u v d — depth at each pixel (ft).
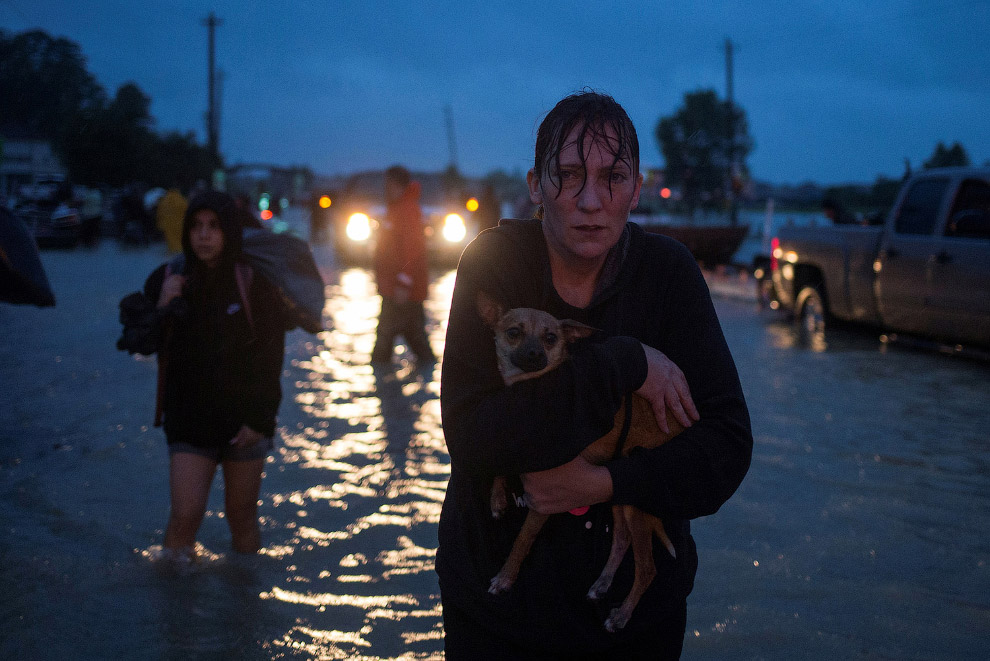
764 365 29.58
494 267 6.49
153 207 95.09
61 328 34.68
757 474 17.66
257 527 13.75
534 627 6.05
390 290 28.53
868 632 11.23
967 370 28.78
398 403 23.67
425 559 13.56
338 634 11.17
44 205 83.97
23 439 19.39
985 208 29.48
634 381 5.85
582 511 6.11
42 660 10.35
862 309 34.40
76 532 14.28
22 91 245.45
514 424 5.62
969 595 12.29
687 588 6.54
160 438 19.66
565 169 5.93
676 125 216.74
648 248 6.56
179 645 10.79
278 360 13.29
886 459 18.70
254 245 13.14
